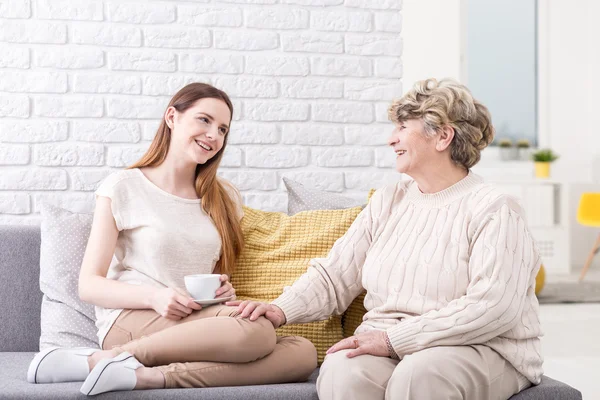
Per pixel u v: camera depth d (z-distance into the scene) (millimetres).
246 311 1871
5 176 2559
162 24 2645
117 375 1673
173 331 1828
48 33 2574
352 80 2771
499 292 1716
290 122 2732
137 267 2104
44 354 1760
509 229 1814
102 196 2129
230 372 1808
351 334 2221
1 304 2328
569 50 7648
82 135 2598
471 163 1978
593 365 3371
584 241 7723
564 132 7668
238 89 2693
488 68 7633
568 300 5266
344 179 2762
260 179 2709
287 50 2723
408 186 2109
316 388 1754
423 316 1743
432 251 1886
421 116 1954
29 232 2383
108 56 2611
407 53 6465
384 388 1679
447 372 1637
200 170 2268
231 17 2684
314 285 2027
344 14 2760
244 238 2336
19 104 2562
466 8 7441
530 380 1801
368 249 2090
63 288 2223
